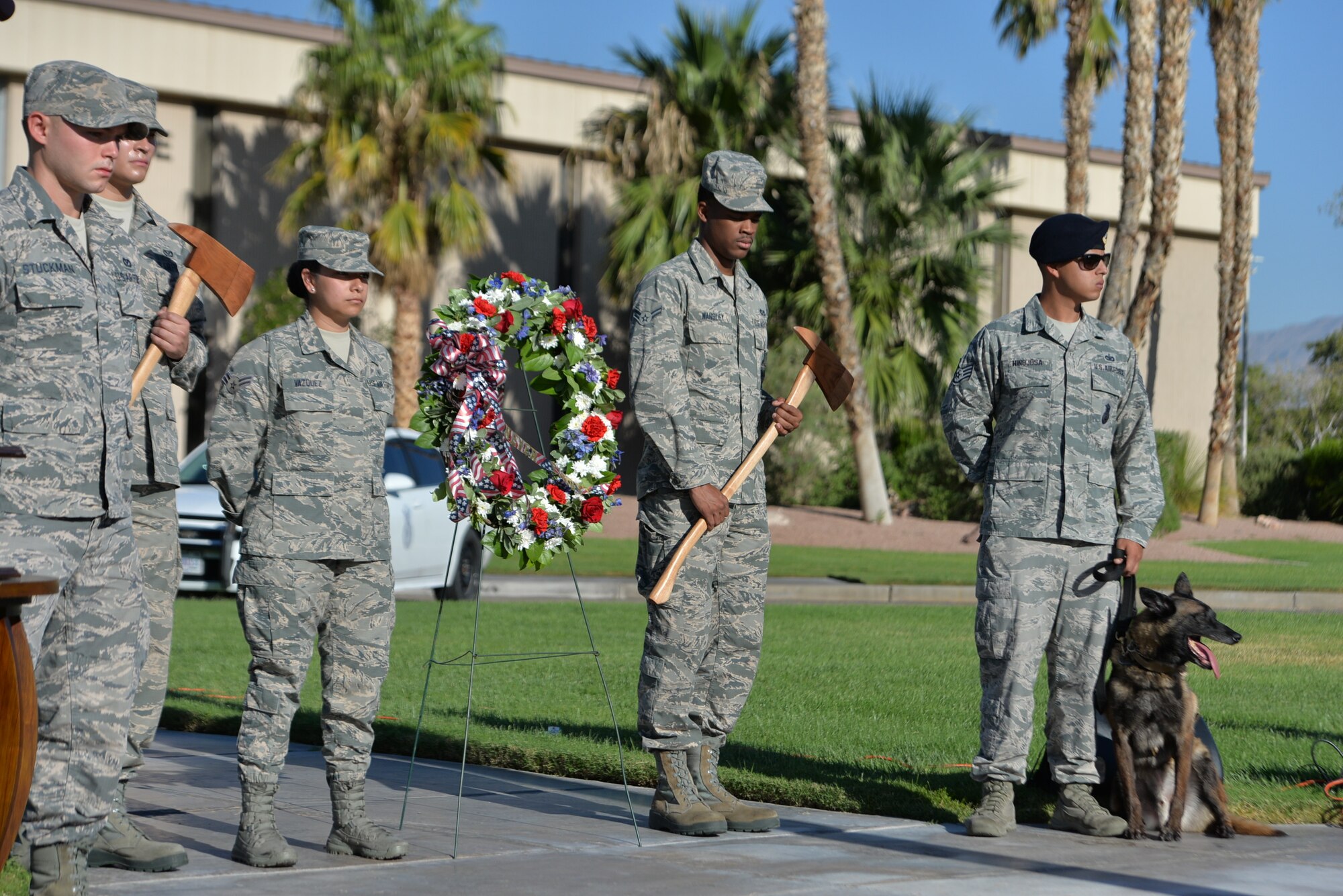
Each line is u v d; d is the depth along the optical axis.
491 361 5.09
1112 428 5.46
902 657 10.46
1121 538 5.43
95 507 3.86
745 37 27.81
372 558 4.75
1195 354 37.44
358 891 4.16
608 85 29.97
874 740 6.94
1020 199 33.28
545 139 29.42
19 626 3.35
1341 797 5.78
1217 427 29.47
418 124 24.73
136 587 4.04
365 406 4.82
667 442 5.19
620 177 28.50
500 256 29.55
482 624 12.32
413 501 14.58
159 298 4.88
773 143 27.56
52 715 3.85
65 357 3.84
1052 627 5.39
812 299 26.78
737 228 5.34
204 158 26.62
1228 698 8.66
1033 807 5.61
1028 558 5.33
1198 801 5.22
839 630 12.59
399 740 7.03
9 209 3.82
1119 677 5.21
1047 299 5.53
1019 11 29.56
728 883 4.30
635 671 9.55
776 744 6.83
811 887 4.23
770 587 16.83
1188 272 37.19
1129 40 22.98
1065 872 4.52
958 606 15.41
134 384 4.29
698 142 27.41
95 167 3.94
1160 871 4.55
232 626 11.90
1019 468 5.41
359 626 4.77
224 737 7.41
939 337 28.11
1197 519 30.50
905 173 27.66
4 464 3.73
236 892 4.13
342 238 4.77
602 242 28.69
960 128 28.48
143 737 4.69
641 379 5.23
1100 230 5.40
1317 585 17.83
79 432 3.84
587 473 5.24
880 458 28.47
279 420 4.71
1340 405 56.75
